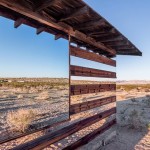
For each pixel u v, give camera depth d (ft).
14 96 68.54
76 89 15.98
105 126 21.81
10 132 23.40
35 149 11.34
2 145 19.12
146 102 58.85
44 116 33.35
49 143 12.48
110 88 24.02
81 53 16.62
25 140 20.67
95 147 18.63
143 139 22.38
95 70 19.44
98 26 14.30
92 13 11.92
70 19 13.12
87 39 16.90
